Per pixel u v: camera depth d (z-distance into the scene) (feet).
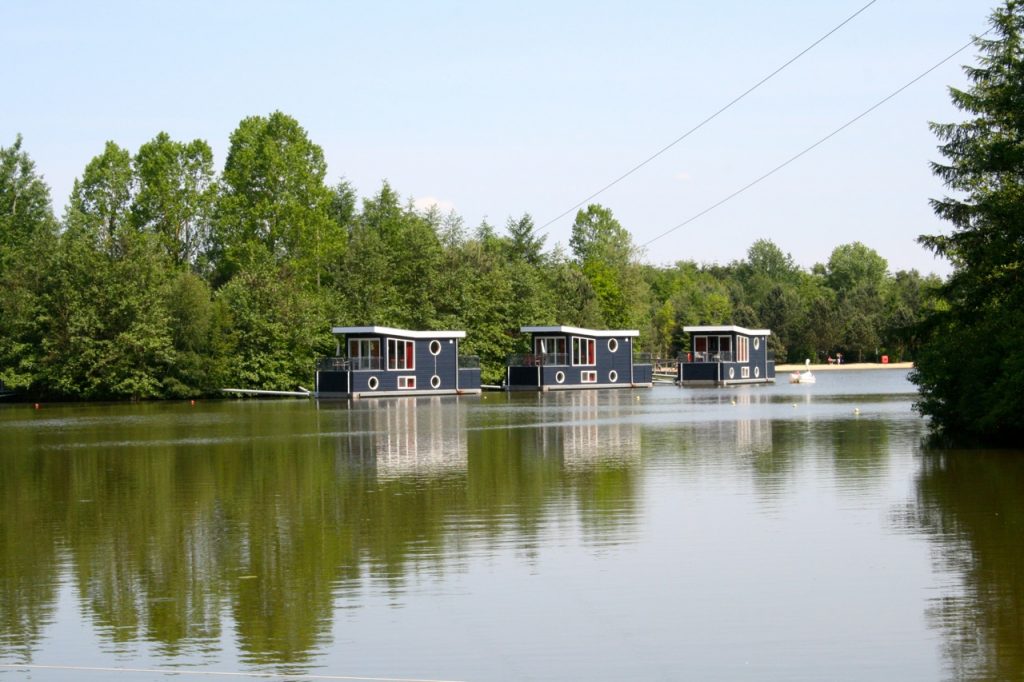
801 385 319.88
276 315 276.21
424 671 42.14
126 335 251.19
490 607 49.98
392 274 312.71
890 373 453.17
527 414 180.04
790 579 54.08
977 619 46.88
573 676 41.47
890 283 627.87
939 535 63.62
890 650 43.34
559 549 61.31
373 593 52.60
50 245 270.67
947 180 126.52
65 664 43.37
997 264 110.42
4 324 260.83
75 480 94.12
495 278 321.11
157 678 41.78
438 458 106.63
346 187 413.39
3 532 69.05
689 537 64.18
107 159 339.16
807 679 40.65
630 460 102.32
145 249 266.57
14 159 315.37
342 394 249.75
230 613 49.67
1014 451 104.78
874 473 90.12
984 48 143.43
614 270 410.93
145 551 62.59
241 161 344.90
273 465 102.68
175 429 154.10
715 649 44.04
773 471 92.58
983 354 111.24
